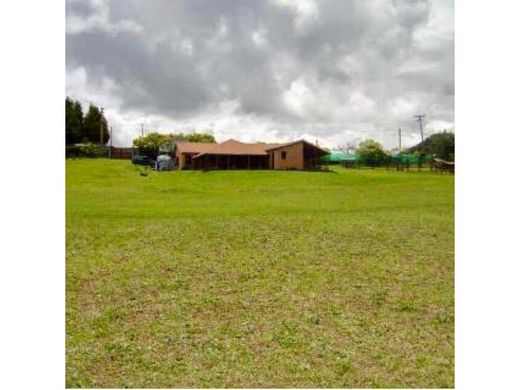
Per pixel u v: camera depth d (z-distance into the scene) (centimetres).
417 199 1830
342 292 1013
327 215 1612
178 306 944
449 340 838
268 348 798
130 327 866
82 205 1658
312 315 911
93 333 846
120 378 725
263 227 1466
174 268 1133
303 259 1199
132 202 1742
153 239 1338
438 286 1045
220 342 816
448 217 1582
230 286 1038
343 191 1988
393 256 1221
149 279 1070
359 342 823
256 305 952
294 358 771
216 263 1166
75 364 762
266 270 1127
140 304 952
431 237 1370
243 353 784
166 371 739
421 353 798
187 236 1369
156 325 873
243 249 1269
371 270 1132
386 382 716
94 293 996
